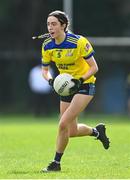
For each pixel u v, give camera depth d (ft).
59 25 80.48
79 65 82.38
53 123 208.33
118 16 335.06
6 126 186.70
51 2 326.85
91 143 125.29
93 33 334.24
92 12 334.24
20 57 303.07
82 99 81.61
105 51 288.92
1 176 77.00
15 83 330.34
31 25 324.39
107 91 328.29
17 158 98.99
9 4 333.42
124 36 333.21
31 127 179.83
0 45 333.21
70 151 109.70
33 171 82.43
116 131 160.35
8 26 333.83
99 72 323.16
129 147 117.08
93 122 214.28
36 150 112.37
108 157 100.07
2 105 332.39
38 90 271.90
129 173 79.87
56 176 76.69
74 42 81.00
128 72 322.75
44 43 82.79
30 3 327.47
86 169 84.28
